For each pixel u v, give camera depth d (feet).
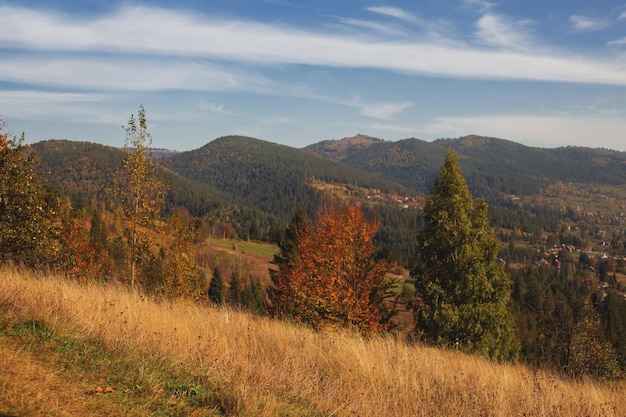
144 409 14.20
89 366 16.67
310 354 23.70
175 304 33.27
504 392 21.72
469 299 54.29
